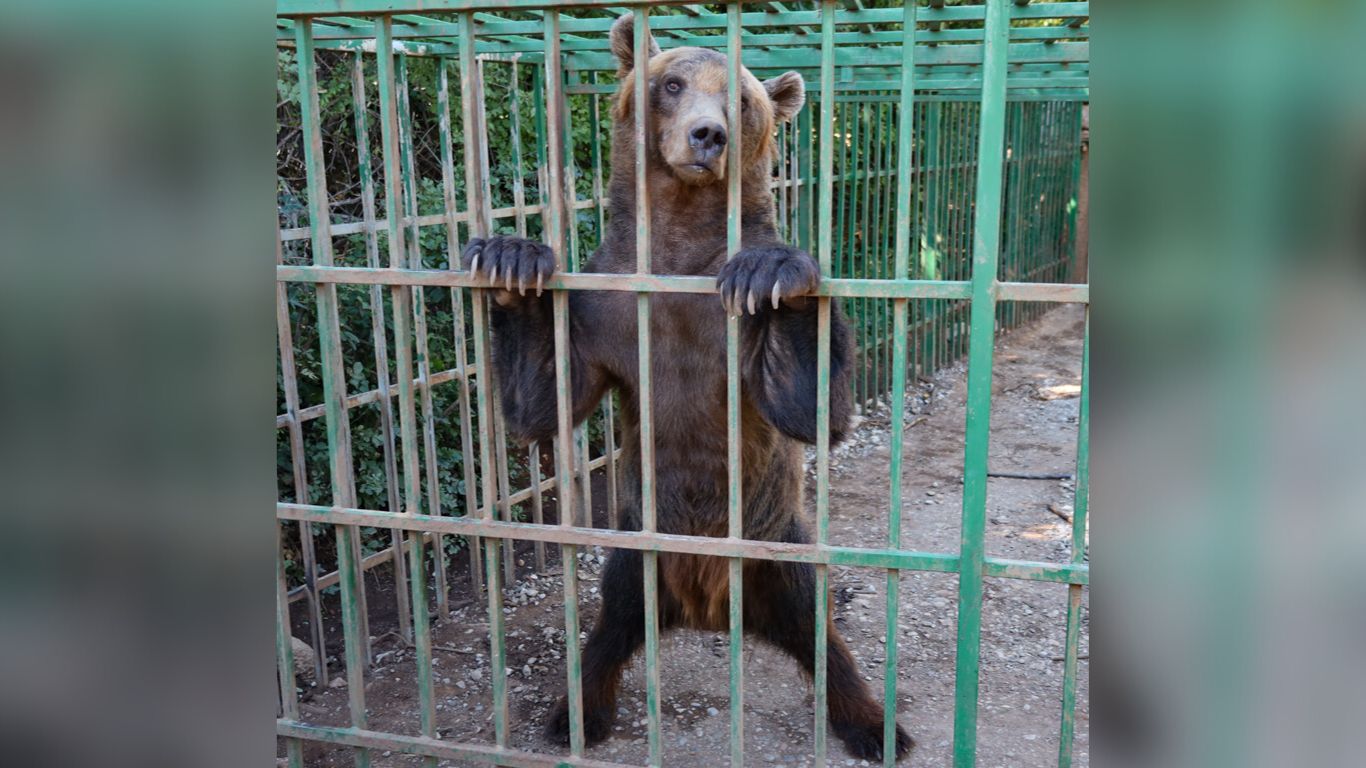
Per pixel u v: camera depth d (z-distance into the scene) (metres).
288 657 3.16
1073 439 8.34
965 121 10.25
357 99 4.57
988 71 2.26
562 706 4.06
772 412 3.19
